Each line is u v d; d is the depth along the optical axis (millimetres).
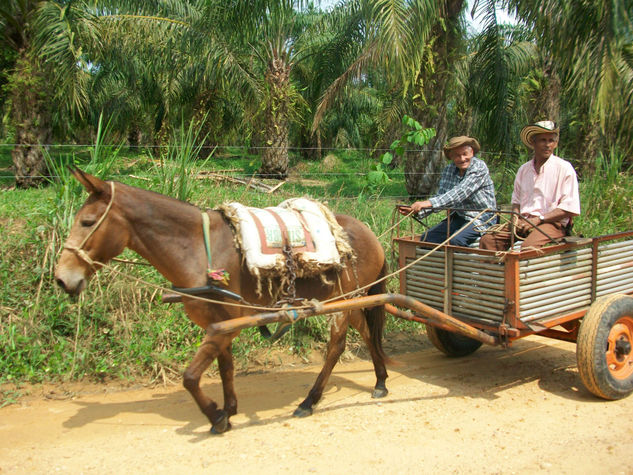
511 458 3252
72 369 4543
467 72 11867
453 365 5086
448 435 3574
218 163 15203
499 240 4363
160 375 4676
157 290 5211
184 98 13695
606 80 6766
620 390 4121
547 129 4652
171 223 3492
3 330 4676
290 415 3982
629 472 3088
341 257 3908
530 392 4367
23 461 3242
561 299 4281
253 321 3348
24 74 9141
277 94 11930
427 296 4570
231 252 3586
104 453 3352
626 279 4832
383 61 7609
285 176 12844
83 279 3299
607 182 8414
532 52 11711
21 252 5297
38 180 9453
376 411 4016
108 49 10117
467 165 4855
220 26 9484
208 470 3137
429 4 7348
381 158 7578
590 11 6879
